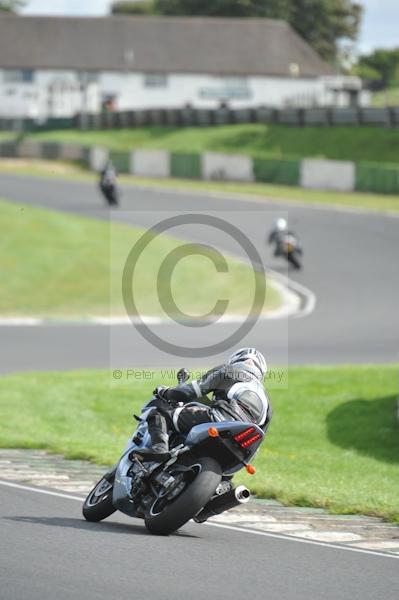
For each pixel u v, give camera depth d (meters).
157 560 26.86
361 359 84.69
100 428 53.50
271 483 39.28
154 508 30.14
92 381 67.06
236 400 30.50
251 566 26.97
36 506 33.44
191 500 29.19
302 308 117.00
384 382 67.00
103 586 23.95
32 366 78.62
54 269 133.00
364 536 31.91
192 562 26.91
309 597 24.28
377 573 27.16
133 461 30.62
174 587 24.28
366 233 167.88
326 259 148.50
